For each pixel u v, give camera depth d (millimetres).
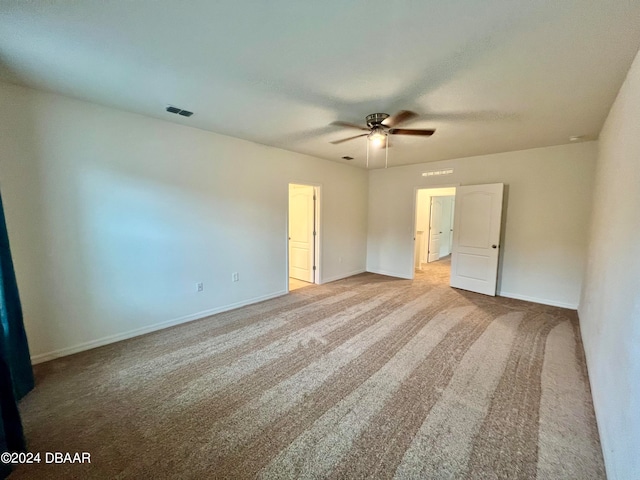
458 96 2432
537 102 2531
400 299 4480
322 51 1808
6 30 1596
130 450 1621
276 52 1823
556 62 1886
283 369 2453
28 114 2385
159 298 3283
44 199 2498
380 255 6391
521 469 1499
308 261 5625
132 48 1790
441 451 1613
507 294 4660
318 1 1367
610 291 1989
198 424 1818
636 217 1490
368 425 1811
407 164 5719
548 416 1890
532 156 4305
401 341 2988
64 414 1907
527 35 1610
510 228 4570
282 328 3322
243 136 3787
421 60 1894
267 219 4387
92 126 2713
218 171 3715
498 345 2900
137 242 3078
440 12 1434
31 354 2502
